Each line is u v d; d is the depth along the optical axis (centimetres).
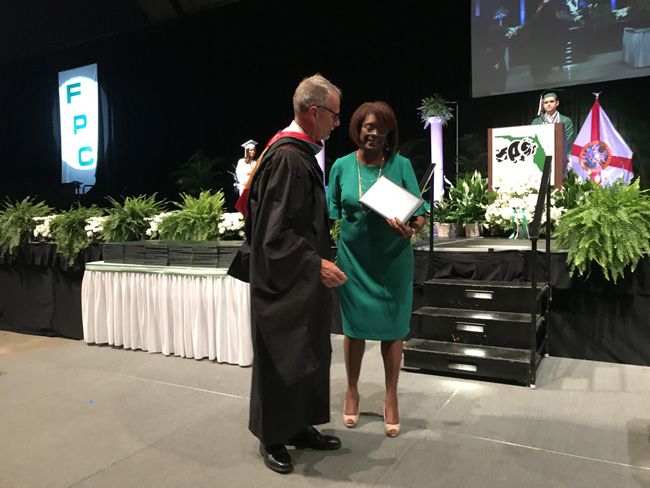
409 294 251
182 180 1135
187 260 379
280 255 197
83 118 1318
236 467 219
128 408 285
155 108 1252
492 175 479
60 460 227
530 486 198
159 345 395
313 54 1049
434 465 216
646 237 317
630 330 339
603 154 641
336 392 304
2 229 495
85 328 424
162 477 212
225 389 312
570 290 355
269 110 1127
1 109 1406
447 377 322
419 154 994
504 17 890
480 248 379
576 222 333
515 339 321
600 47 828
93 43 1253
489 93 917
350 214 251
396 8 967
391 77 999
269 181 203
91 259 459
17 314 511
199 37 1138
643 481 199
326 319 212
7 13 1139
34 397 305
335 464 219
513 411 268
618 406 272
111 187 1296
